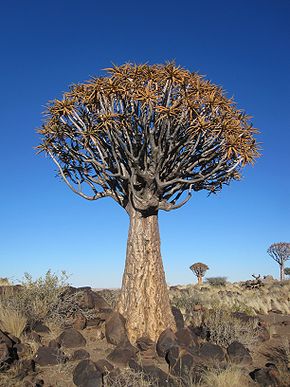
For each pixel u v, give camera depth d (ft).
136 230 26.73
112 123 25.02
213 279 85.81
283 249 109.70
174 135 24.79
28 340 23.76
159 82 25.22
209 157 26.84
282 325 35.86
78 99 26.66
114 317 25.90
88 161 26.32
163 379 19.80
